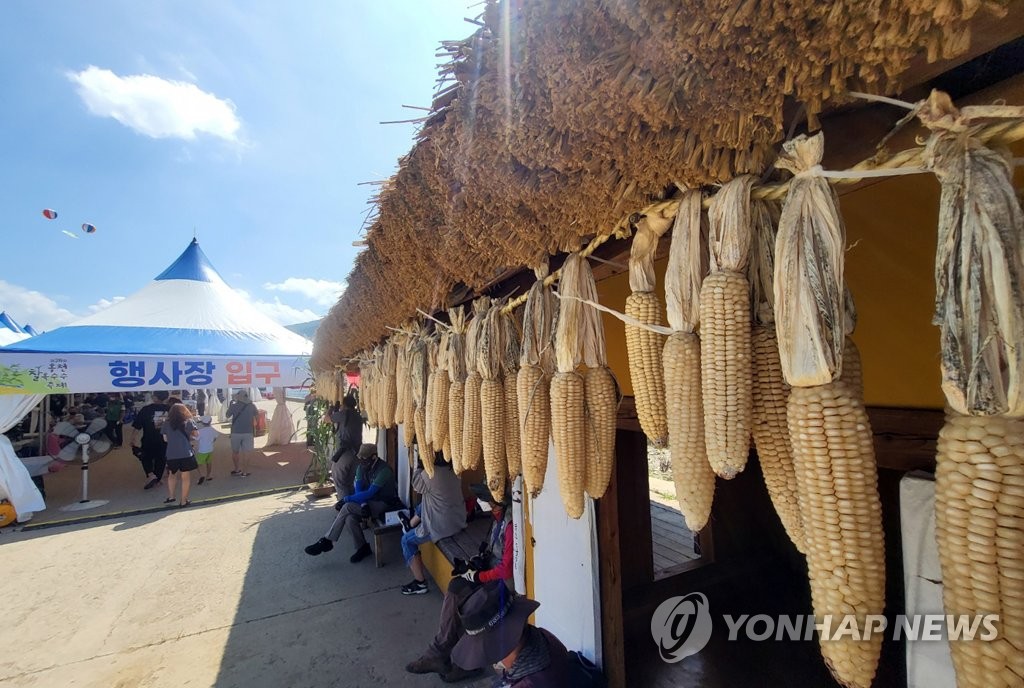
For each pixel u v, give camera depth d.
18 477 8.33
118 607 4.99
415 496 6.94
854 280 1.50
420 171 2.04
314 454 10.65
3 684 3.72
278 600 5.09
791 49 0.77
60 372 8.98
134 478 12.18
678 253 1.10
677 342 1.05
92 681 3.74
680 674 3.21
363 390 6.67
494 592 2.67
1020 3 0.63
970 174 0.66
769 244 0.99
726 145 0.97
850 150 1.11
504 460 2.05
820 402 0.76
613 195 1.26
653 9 0.84
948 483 0.66
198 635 4.39
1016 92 0.93
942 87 1.02
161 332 11.60
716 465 0.87
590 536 2.86
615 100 1.00
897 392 1.40
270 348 12.55
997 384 0.62
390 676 3.73
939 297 0.69
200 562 6.26
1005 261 0.62
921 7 0.63
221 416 26.67
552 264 2.14
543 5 1.06
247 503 9.49
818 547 0.73
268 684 3.66
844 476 0.72
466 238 2.06
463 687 3.60
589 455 1.47
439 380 2.67
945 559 0.66
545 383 1.73
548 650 2.58
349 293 4.45
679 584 3.94
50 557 6.56
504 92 1.27
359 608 4.86
